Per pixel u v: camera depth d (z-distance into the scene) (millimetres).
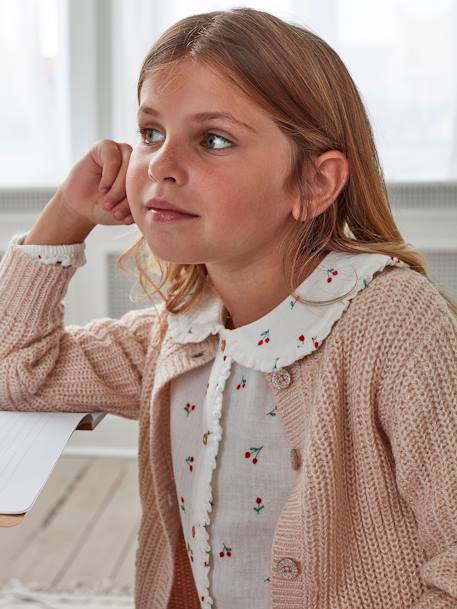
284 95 797
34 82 2625
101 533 2168
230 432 891
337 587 834
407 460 789
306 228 859
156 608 1025
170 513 996
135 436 2703
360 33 2508
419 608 783
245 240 808
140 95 858
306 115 814
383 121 2543
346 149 862
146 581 1041
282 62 800
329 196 841
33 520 2236
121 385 1045
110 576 1953
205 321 936
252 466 880
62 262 1028
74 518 2254
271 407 875
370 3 2494
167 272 987
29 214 2662
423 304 813
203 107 781
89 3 2564
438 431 786
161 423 978
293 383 858
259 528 888
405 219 2568
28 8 2588
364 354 812
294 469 860
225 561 908
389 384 799
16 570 1974
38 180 2676
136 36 2568
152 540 1034
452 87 2514
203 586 924
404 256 879
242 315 910
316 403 822
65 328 1079
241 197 788
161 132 823
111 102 2621
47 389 1018
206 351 933
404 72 2518
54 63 2623
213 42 788
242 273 874
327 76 843
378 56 2518
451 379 792
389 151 2557
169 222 801
